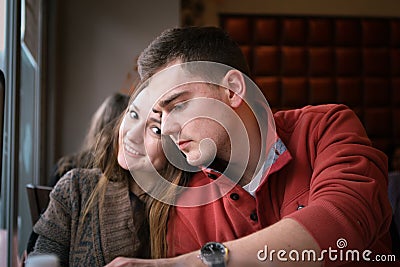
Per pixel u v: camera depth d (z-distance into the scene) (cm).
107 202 97
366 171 79
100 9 384
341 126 89
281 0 478
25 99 287
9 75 207
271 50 473
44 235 97
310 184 85
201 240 91
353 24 480
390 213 81
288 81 475
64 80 377
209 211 92
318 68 477
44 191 160
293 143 91
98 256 95
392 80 483
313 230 69
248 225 88
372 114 480
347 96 478
